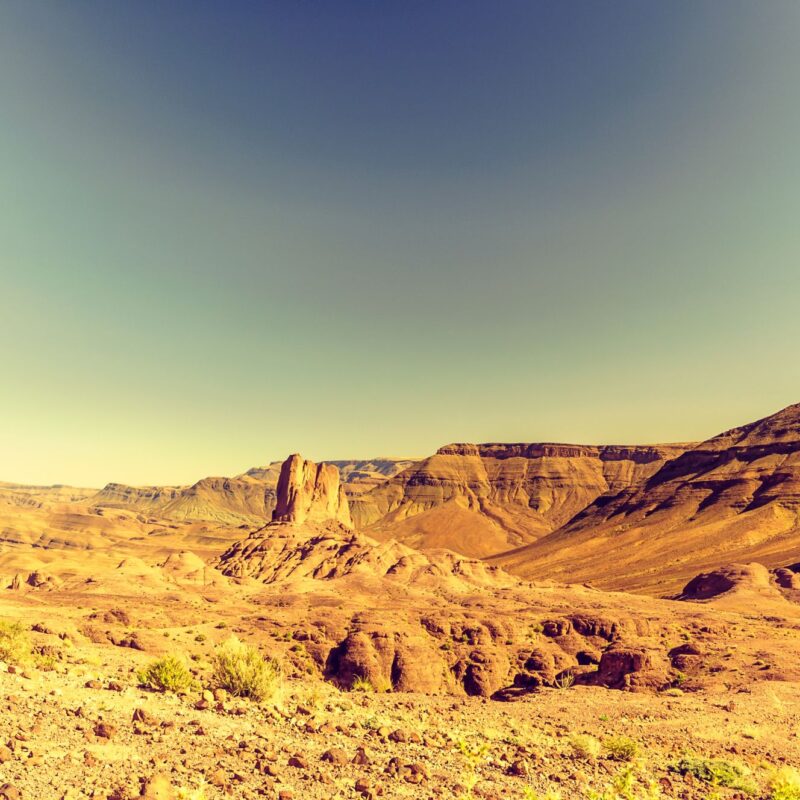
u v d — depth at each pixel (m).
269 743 12.46
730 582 106.00
